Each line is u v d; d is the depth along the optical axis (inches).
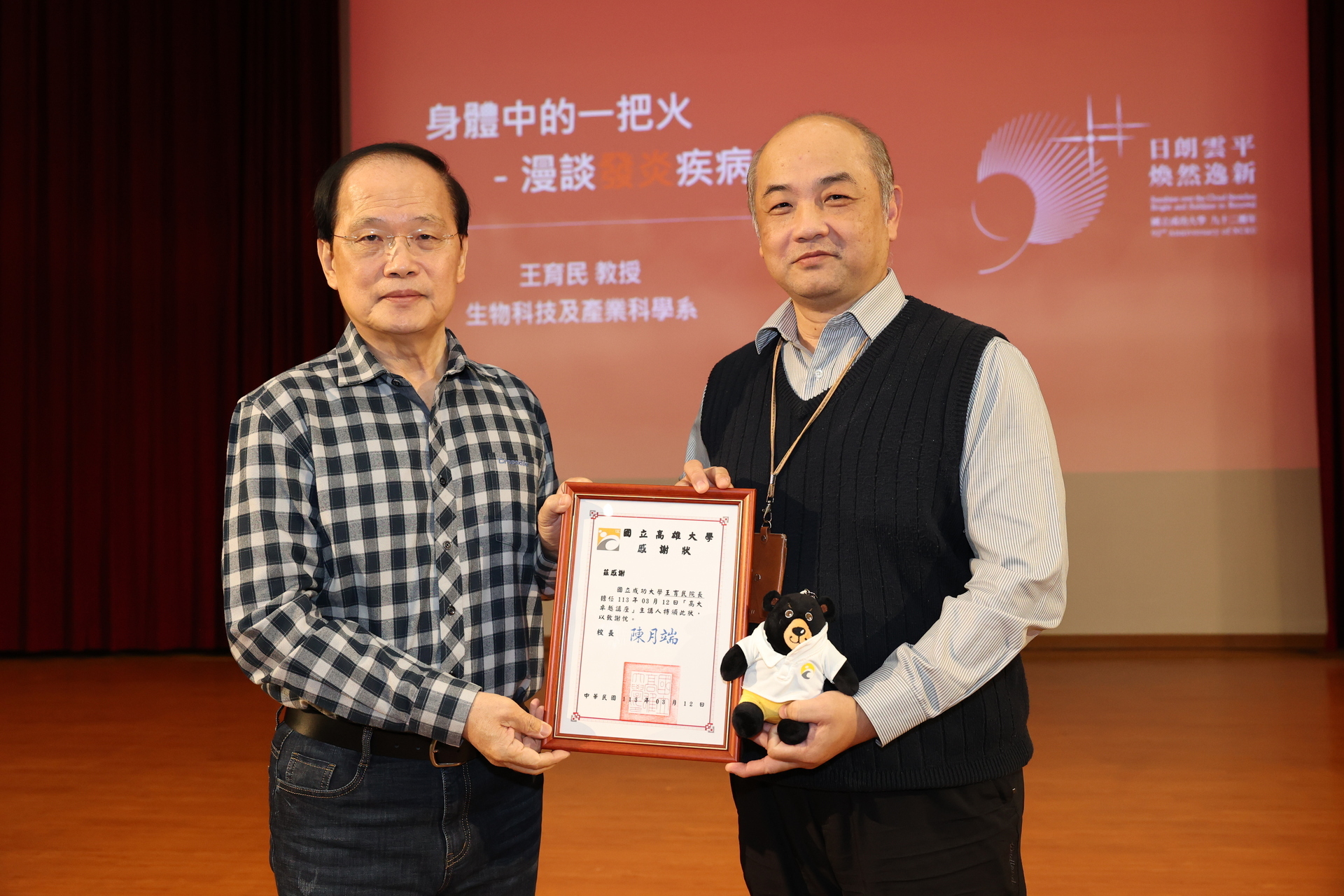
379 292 50.2
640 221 205.6
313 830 48.7
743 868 55.6
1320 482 194.1
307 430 49.1
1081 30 196.7
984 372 50.3
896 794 49.3
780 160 51.9
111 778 124.5
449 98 207.3
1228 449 198.1
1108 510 200.1
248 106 204.1
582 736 48.2
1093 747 134.2
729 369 61.0
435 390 54.1
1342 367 194.4
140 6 202.4
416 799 49.3
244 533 47.5
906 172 200.2
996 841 50.3
